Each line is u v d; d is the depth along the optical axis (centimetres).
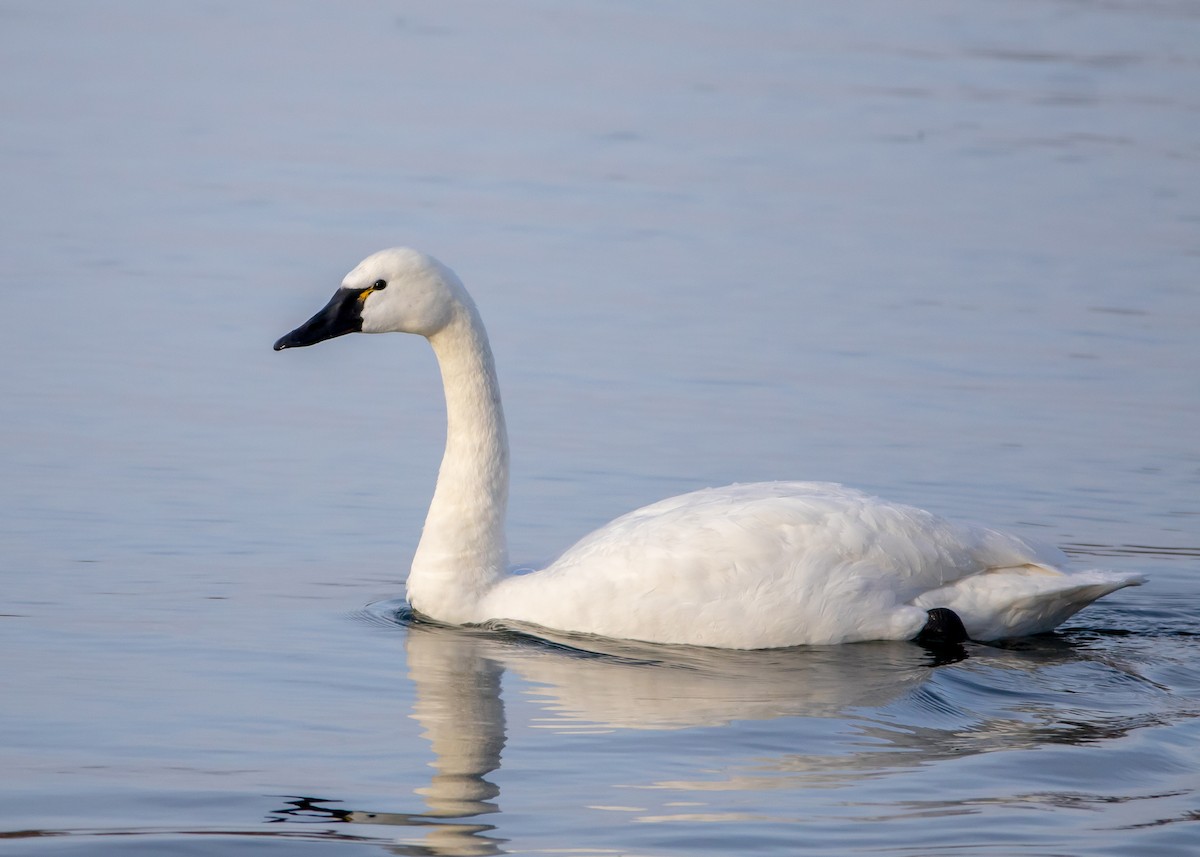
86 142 3344
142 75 4106
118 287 2352
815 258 2611
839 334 2206
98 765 955
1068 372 2048
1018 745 1012
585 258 2583
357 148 3397
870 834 876
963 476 1681
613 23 5122
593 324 2231
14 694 1070
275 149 3359
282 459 1702
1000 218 2880
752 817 893
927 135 3578
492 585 1294
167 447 1717
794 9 5422
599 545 1269
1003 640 1255
